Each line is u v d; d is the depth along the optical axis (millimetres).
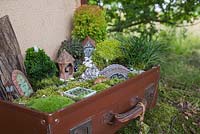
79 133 1048
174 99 1897
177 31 3166
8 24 1285
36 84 1341
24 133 1002
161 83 2184
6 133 1060
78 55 1550
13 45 1291
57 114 949
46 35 1519
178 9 2791
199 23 3236
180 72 2576
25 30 1408
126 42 1664
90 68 1447
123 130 1391
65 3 1604
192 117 1725
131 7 2766
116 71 1452
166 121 1578
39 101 1063
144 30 2857
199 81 2395
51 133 940
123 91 1248
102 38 1665
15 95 1209
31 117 967
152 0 2750
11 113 1021
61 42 1611
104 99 1143
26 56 1371
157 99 1703
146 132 1420
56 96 1126
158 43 1885
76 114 1021
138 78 1339
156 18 2832
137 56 1593
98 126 1138
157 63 1637
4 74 1213
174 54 3098
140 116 1350
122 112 1264
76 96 1163
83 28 1614
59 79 1408
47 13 1505
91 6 1666
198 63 3008
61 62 1417
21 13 1380
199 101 1916
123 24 2809
